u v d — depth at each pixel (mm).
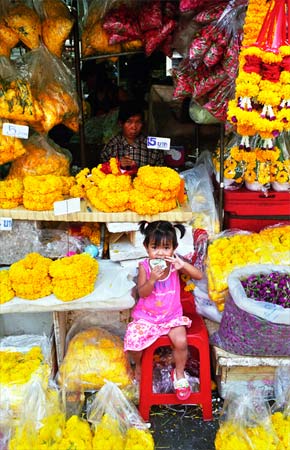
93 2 3203
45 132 2895
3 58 2717
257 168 2996
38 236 2789
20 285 2381
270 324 2270
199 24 2811
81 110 3213
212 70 2701
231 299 2422
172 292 2459
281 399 2393
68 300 2383
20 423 2141
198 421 2457
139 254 2742
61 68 2932
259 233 3035
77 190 2818
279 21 2061
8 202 2693
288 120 2094
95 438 2070
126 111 3586
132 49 3191
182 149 4094
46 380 2320
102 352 2600
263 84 2057
